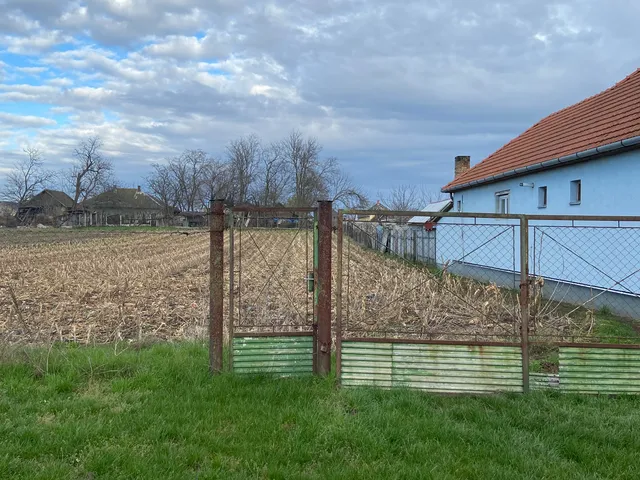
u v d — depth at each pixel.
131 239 40.09
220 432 4.66
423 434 4.64
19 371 6.09
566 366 5.96
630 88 14.35
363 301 10.09
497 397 5.68
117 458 4.10
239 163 76.00
